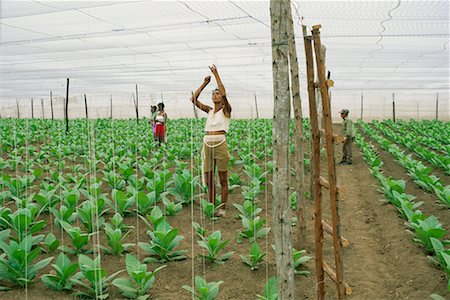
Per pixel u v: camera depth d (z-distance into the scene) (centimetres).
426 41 1091
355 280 531
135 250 604
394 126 2473
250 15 779
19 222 562
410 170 1022
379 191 901
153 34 937
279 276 344
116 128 2203
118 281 459
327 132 421
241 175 1123
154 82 2161
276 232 342
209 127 738
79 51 1141
